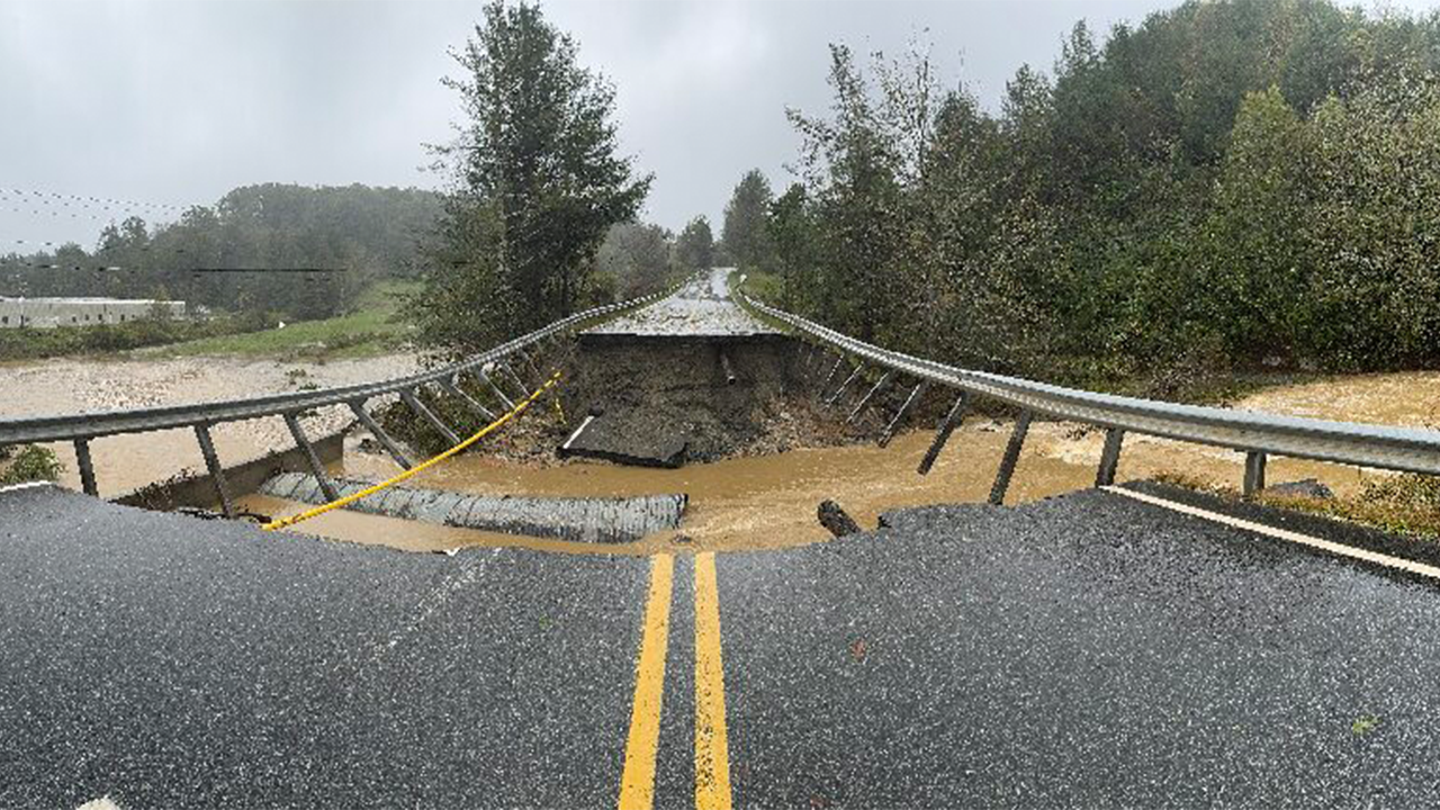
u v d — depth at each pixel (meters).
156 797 2.79
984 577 4.71
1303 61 33.91
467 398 16.81
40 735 3.16
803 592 4.63
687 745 3.10
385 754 3.06
